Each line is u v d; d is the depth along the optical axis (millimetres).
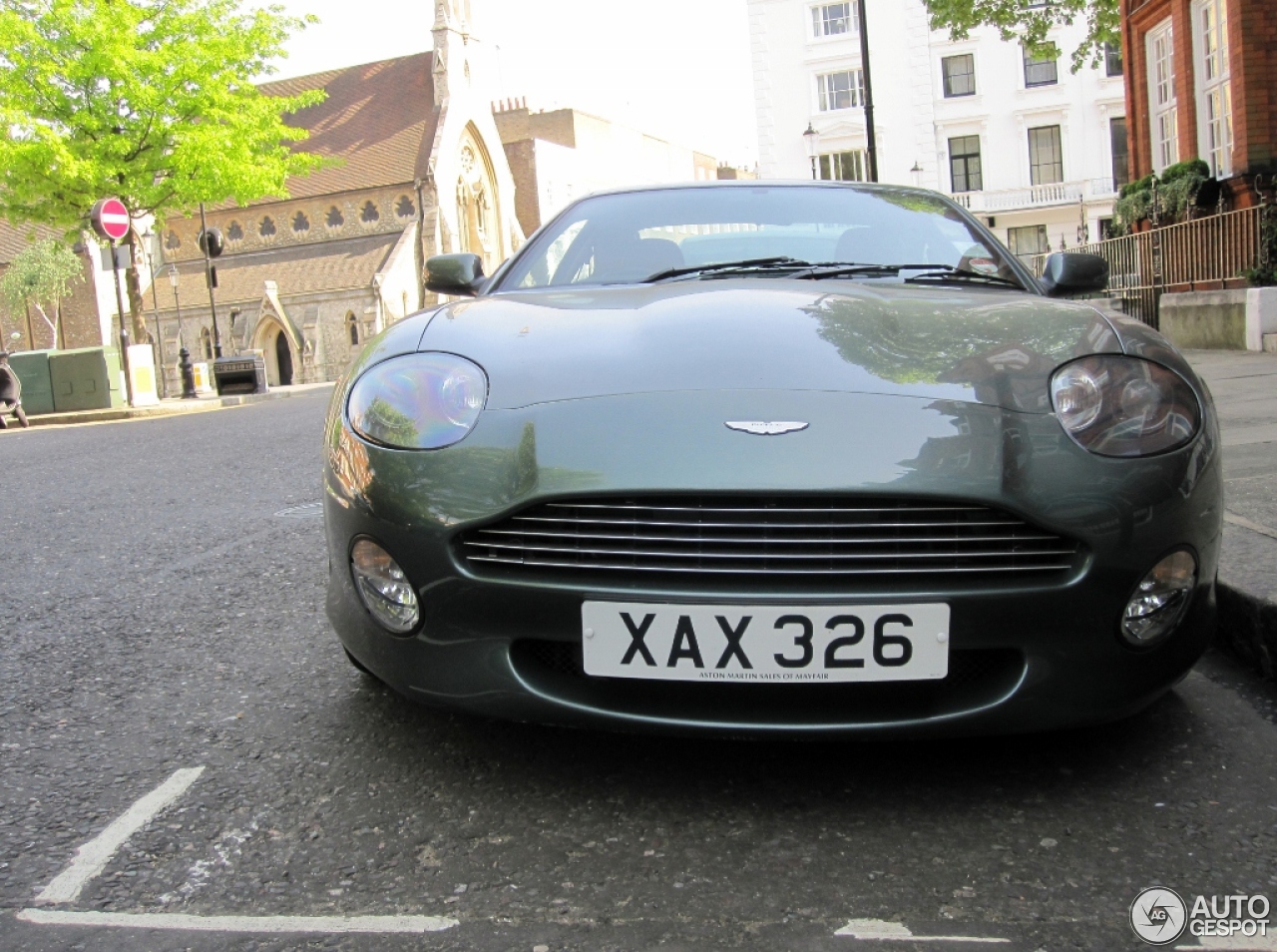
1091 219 39406
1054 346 2225
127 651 3207
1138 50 14758
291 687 2789
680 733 1995
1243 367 8695
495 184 67750
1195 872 1774
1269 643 2594
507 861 1858
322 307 58000
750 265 3082
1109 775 2133
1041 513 1936
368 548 2143
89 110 20953
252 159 22719
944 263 3133
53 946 1625
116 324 61750
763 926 1645
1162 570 2025
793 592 1929
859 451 1956
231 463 7809
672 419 2025
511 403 2135
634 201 3564
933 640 1931
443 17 63219
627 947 1597
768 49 41125
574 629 1983
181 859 1896
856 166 40969
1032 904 1692
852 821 1978
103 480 7230
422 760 2283
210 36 21594
